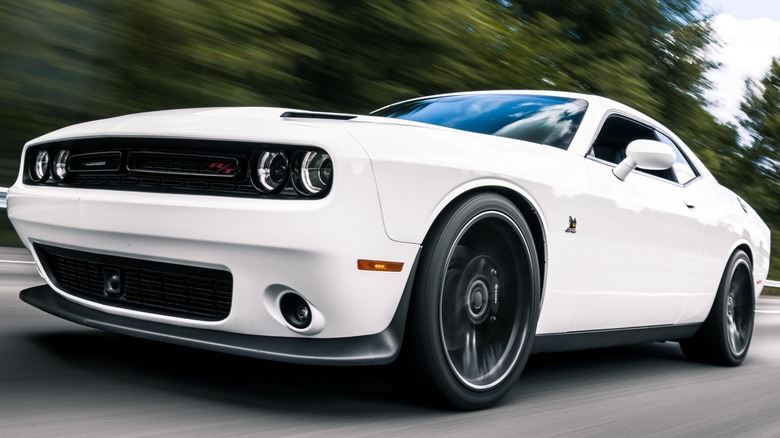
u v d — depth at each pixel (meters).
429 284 2.52
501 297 2.85
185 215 2.38
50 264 3.05
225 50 8.35
